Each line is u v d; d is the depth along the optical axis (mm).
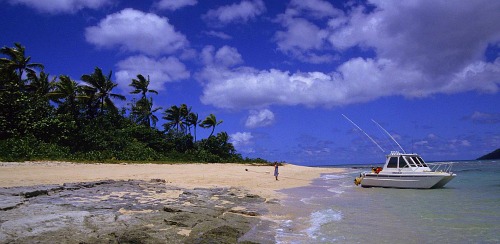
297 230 9305
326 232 9102
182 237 7207
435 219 10852
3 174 18859
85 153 33781
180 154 47969
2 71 37719
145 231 7363
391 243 8094
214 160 49438
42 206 9555
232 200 13492
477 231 9180
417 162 20781
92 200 11398
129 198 12195
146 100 53500
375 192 18719
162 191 14508
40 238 6430
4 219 7750
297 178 30344
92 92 43562
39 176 18750
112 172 23766
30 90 41844
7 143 27984
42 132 33375
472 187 20562
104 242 6418
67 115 37250
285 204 13734
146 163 35719
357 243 8070
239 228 8750
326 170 54531
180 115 56781
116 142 38750
